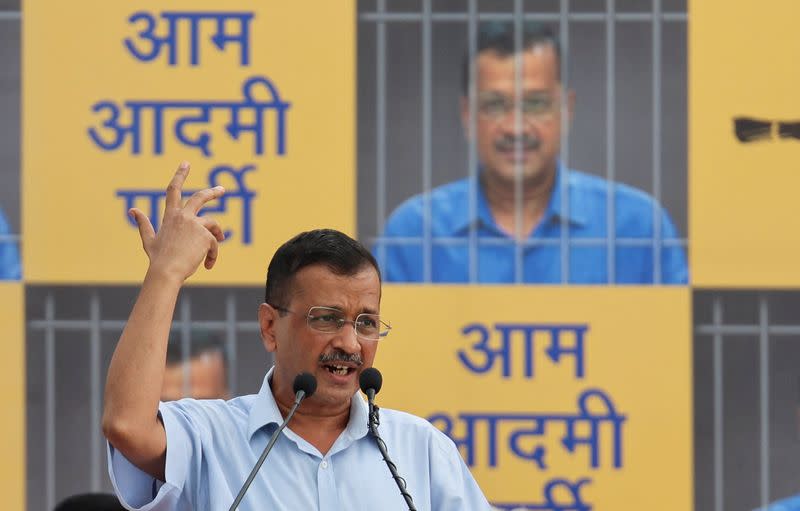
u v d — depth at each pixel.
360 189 16.44
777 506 15.98
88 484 16.02
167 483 6.84
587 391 16.27
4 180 16.42
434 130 16.41
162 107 16.67
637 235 16.27
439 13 16.44
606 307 16.23
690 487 16.09
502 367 16.30
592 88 16.33
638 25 16.34
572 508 16.22
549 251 16.31
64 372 16.14
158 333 6.65
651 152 16.28
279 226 16.47
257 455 7.23
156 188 16.56
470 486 7.56
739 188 16.20
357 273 7.12
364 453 7.34
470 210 16.36
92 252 16.38
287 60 16.62
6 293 16.25
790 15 16.31
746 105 16.28
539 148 16.33
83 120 16.58
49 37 16.61
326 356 7.07
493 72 16.34
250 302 16.30
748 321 16.14
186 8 16.77
